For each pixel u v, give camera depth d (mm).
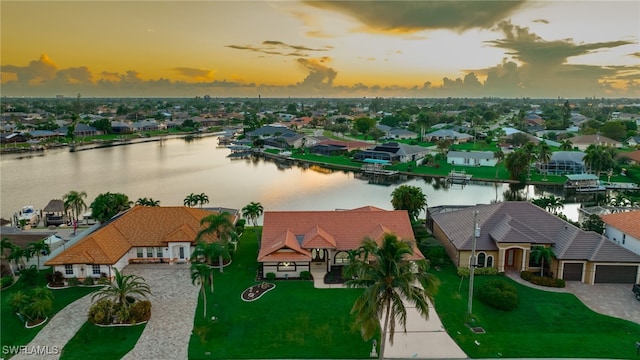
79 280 58594
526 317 49812
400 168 154875
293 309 51469
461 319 49438
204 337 45531
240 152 197875
